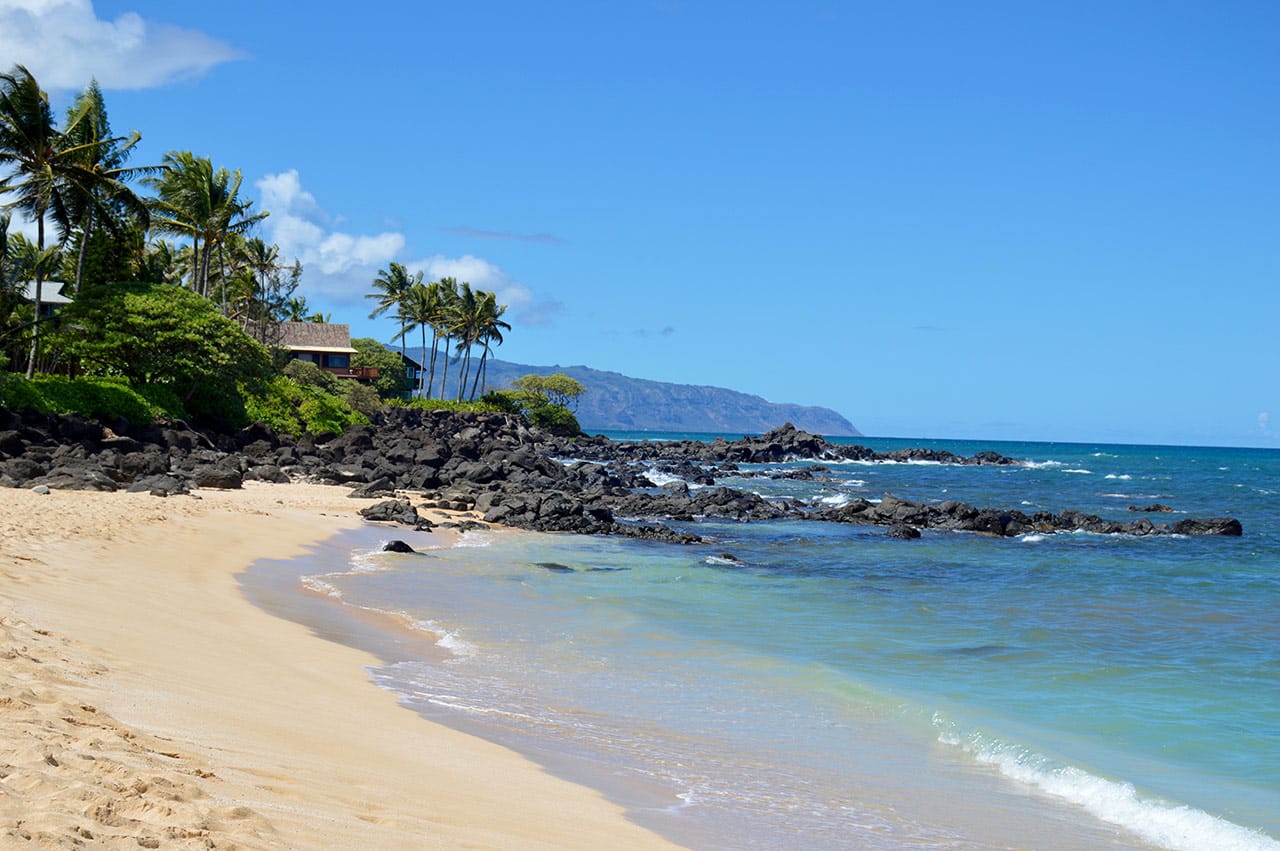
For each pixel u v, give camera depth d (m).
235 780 7.33
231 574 21.52
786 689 15.12
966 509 47.50
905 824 9.77
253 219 71.25
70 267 69.38
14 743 6.54
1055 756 11.90
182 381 56.41
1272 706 15.20
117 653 11.61
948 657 18.48
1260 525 52.69
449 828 7.51
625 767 10.90
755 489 71.75
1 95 48.78
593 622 20.05
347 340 108.75
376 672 14.38
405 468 54.09
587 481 61.41
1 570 15.84
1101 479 95.75
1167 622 23.12
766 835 9.09
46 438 41.12
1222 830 9.85
